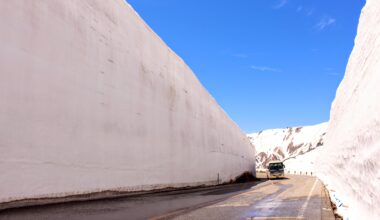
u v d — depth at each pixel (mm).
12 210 8047
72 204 10016
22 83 9266
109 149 13648
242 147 52312
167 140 20625
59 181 10414
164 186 19547
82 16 12586
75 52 11891
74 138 11375
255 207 11344
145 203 11977
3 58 8695
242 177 48688
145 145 17297
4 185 8328
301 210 10539
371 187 6637
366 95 9117
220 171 34688
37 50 9984
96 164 12602
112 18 14961
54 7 10977
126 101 15547
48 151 10023
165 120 20562
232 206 11648
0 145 8328
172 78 22531
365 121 7926
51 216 7523
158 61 20234
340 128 20609
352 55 16703
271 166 50000
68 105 11203
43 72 10148
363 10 12922
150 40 19266
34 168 9391
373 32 9766
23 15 9562
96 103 12961
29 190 9133
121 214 8727
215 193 18438
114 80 14547
